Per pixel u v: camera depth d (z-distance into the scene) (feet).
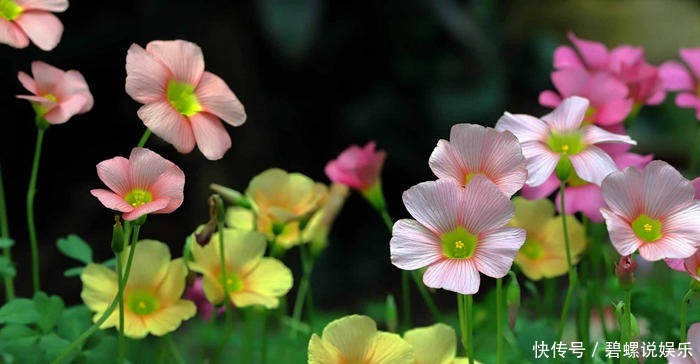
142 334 2.32
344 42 6.61
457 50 6.52
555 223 2.50
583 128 2.32
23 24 2.41
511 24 7.22
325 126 6.82
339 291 6.43
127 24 6.32
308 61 6.59
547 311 2.62
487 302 2.62
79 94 2.46
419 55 6.59
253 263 2.42
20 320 2.33
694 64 2.73
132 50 2.27
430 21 6.50
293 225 2.63
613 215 2.14
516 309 2.28
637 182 2.15
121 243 2.20
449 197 2.16
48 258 6.42
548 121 2.32
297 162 6.84
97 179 6.75
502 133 2.18
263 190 2.56
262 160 6.71
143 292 2.35
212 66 6.47
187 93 2.30
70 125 6.56
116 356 2.35
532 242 2.51
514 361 2.45
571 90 2.47
